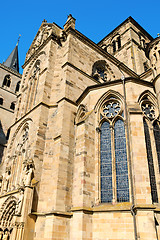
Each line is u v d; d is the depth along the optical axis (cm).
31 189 2362
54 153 2603
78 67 3481
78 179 2256
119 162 2338
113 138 2486
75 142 2719
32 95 3703
